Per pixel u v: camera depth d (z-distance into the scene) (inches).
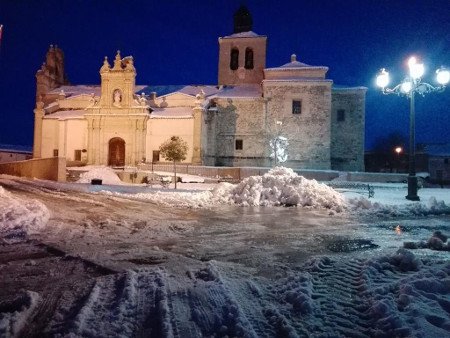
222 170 1475.1
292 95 1776.6
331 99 1827.0
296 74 1834.4
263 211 526.3
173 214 472.1
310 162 1753.2
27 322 149.9
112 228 357.1
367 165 2797.7
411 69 699.4
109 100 1744.6
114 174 1283.2
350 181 1339.8
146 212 479.2
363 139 1813.5
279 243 312.8
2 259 242.1
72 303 168.6
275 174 708.7
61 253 258.2
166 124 1710.1
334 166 1820.9
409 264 224.7
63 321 150.6
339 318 157.0
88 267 226.5
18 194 604.7
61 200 556.7
